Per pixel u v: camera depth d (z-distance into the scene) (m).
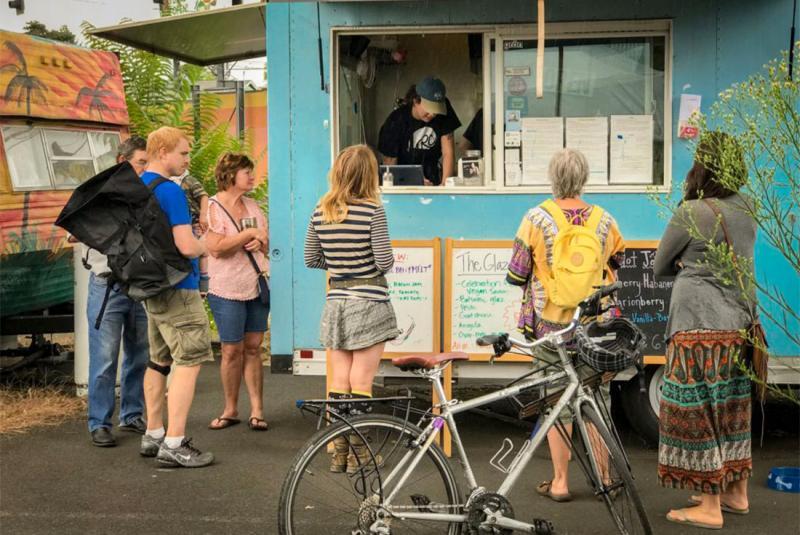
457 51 6.72
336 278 5.50
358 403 4.37
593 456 4.52
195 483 5.77
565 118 6.58
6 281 7.99
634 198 6.46
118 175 5.70
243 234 6.69
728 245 4.88
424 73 6.76
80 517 5.20
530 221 5.25
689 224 4.88
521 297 6.27
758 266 6.21
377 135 6.85
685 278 5.00
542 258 5.22
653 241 6.25
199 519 5.16
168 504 5.40
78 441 6.70
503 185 6.62
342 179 5.42
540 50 5.74
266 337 10.89
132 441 6.69
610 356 4.39
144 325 6.77
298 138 6.62
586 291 5.05
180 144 5.95
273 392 8.36
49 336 11.01
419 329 6.31
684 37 6.35
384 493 4.30
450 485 4.44
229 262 6.75
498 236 6.54
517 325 5.70
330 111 6.58
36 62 8.48
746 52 6.30
